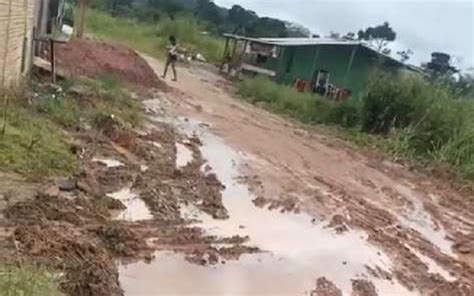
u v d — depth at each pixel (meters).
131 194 9.34
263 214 9.90
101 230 7.64
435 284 8.40
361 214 10.91
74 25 27.28
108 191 9.21
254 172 12.33
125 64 21.98
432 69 33.91
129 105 15.96
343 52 31.59
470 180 15.12
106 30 37.38
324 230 9.69
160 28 43.78
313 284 7.66
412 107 18.97
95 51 21.77
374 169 14.88
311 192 11.66
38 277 5.67
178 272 7.21
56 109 12.35
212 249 8.02
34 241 6.81
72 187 8.78
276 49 31.78
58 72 16.64
